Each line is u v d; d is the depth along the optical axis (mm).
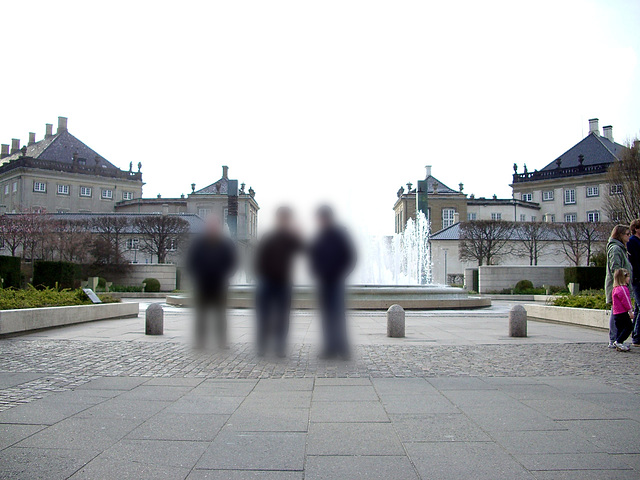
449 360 9648
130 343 11828
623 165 48844
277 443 4895
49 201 83375
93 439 4996
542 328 15703
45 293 17125
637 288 10781
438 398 6641
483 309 24094
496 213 88250
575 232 56281
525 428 5344
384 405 6285
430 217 86438
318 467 4301
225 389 7156
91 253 46344
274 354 9852
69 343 11812
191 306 24688
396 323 13148
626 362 9492
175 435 5125
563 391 7047
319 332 13914
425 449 4723
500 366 9039
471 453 4617
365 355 10172
